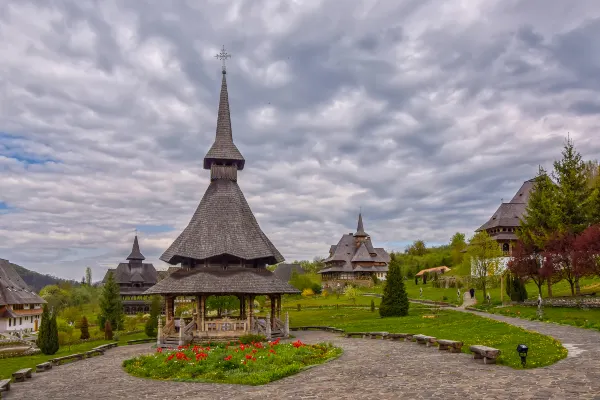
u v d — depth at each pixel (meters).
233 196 45.88
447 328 40.16
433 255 168.00
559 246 52.38
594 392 14.88
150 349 41.22
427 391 17.02
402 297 62.28
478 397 15.45
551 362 19.94
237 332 39.97
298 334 47.84
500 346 26.28
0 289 79.81
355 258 145.50
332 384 20.00
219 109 49.19
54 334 51.56
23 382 27.08
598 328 31.47
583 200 59.62
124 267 130.00
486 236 73.12
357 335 42.84
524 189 96.38
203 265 42.25
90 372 29.25
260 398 18.36
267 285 41.12
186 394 20.41
